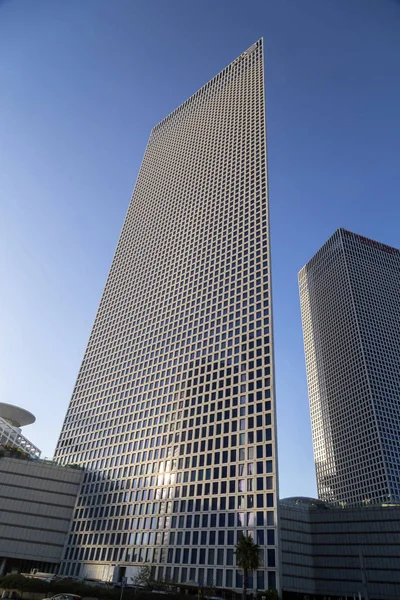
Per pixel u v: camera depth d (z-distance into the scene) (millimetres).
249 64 186875
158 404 116312
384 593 100812
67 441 133875
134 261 166250
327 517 115688
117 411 126125
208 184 159250
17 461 116312
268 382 96062
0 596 69438
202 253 139375
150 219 175500
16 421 143625
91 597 70688
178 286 138625
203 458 97375
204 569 83000
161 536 93562
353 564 106812
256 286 115000
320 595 106875
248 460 89500
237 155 156000
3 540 106125
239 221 135000
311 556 112562
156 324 135750
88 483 117625
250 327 108688
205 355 114125
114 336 147625
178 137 199625
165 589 80500
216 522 86938
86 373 147000
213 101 193875
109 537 102750
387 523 108000
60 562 108000
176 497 96562
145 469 107188
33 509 111875
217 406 102562
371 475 192250
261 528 80062
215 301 123000
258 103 163875
